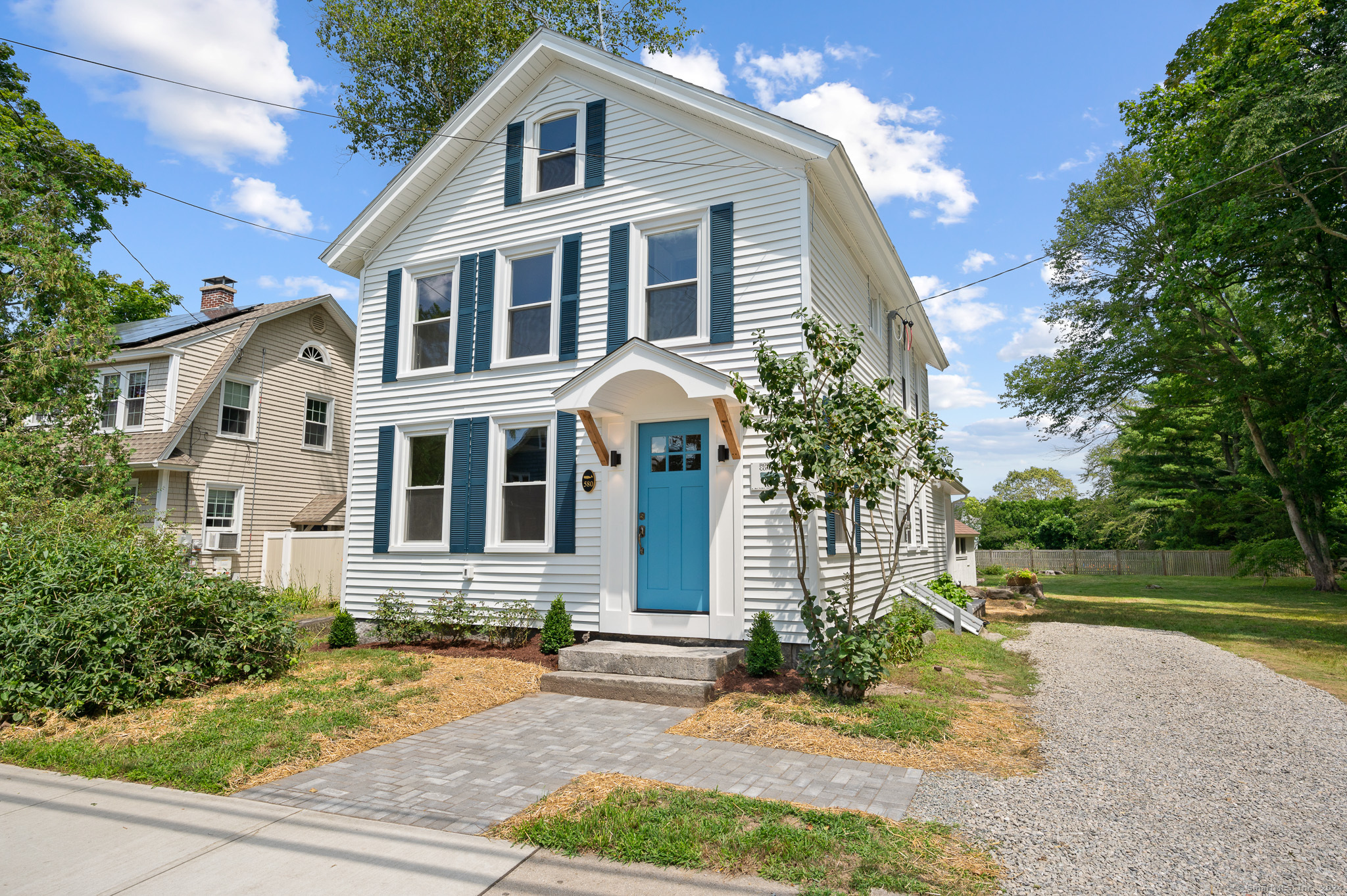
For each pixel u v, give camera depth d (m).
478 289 10.52
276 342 18.64
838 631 6.89
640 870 3.50
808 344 7.18
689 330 9.16
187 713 6.29
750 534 8.26
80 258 12.74
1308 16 13.73
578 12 20.75
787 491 7.24
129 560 7.31
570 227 10.02
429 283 11.14
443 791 4.60
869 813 4.23
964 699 7.34
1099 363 19.34
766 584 8.12
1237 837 3.95
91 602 6.53
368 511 10.91
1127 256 18.70
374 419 11.06
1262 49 14.28
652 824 3.89
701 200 9.17
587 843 3.74
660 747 5.55
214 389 16.84
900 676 8.28
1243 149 13.97
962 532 22.44
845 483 6.48
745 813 4.09
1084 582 29.30
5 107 15.87
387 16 19.67
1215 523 32.81
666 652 7.65
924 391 17.92
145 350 16.05
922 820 4.09
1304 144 13.06
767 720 6.20
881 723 6.04
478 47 20.20
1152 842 3.87
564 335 9.78
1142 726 6.45
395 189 10.92
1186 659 10.21
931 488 16.44
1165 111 17.31
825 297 9.31
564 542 9.37
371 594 10.70
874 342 12.20
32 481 10.01
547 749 5.50
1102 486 42.16
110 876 3.50
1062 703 7.31
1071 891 3.30
